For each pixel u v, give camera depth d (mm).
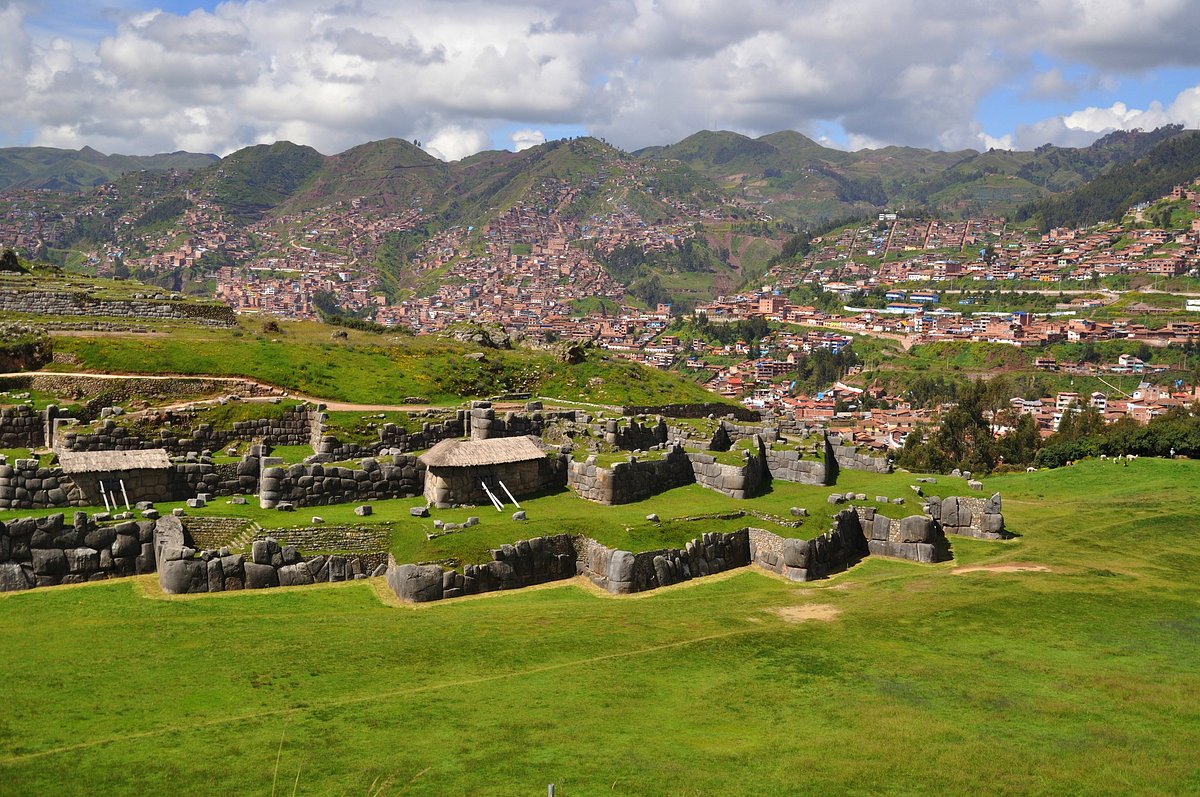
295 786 29828
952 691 38812
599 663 41750
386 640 43281
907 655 43469
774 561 58625
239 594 48812
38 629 42594
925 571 60000
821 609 51000
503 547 52812
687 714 36438
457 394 86875
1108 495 84938
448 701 37000
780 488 72312
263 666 39750
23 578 47875
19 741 32000
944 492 72250
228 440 66125
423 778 30484
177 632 43031
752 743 33688
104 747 31891
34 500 52906
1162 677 40250
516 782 30297
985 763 31750
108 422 61469
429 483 60781
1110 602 52125
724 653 43438
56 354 72812
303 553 51562
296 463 61125
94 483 54219
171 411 65188
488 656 42125
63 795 28766
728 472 67625
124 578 49938
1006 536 69438
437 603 49500
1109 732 34406
